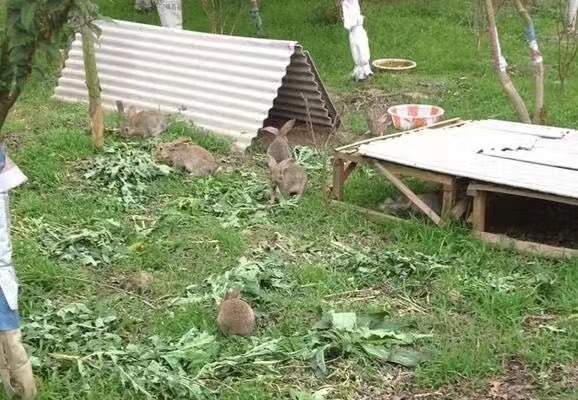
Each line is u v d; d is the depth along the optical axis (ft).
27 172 26.21
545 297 21.27
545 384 18.90
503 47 40.22
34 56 15.61
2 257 16.87
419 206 23.81
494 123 27.17
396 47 40.34
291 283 21.65
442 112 30.01
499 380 19.04
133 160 26.78
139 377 18.57
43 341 19.34
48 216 24.13
